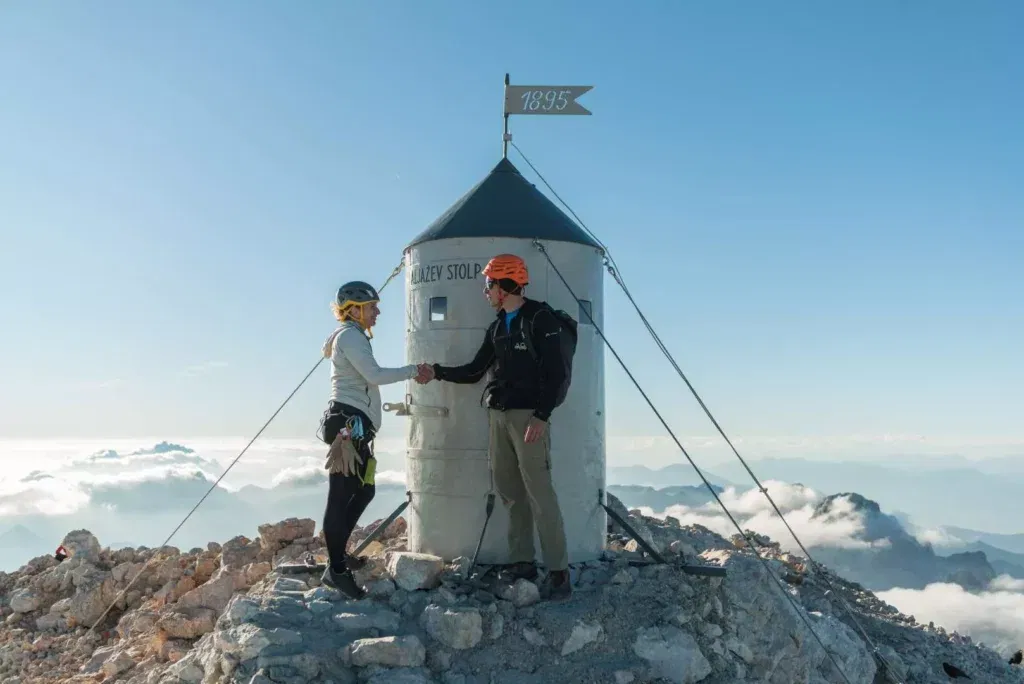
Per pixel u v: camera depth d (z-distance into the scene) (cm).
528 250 588
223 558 710
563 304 594
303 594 517
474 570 554
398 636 462
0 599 746
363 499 520
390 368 512
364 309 536
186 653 546
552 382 488
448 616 479
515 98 672
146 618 641
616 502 768
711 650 508
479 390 576
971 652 685
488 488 572
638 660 486
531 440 489
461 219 600
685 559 598
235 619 470
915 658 631
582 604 514
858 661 565
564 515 586
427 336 598
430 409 589
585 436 598
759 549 852
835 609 703
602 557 610
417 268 612
